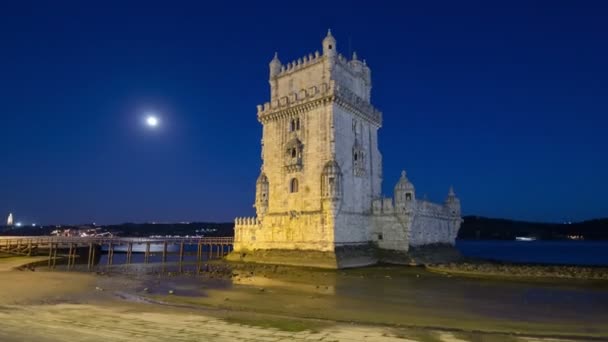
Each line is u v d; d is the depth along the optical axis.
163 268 54.75
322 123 54.28
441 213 68.75
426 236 61.44
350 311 24.41
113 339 15.90
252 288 33.88
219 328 18.12
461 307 26.22
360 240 55.62
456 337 17.73
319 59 57.66
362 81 65.56
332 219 50.34
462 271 44.62
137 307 24.14
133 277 42.22
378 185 63.16
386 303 27.38
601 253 138.88
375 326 20.00
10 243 74.75
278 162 58.97
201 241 82.69
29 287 32.78
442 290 33.44
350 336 17.17
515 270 42.09
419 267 51.66
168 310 23.19
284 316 22.36
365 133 61.31
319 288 34.00
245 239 61.84
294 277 41.62
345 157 55.41
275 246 56.41
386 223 57.44
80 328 17.69
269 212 58.78
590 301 28.78
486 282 38.31
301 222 53.59
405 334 18.05
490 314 24.08
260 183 59.38
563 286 35.91
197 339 16.08
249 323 19.45
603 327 20.89
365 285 35.97
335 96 53.47
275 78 63.34
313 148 54.69
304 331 17.91
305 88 59.00
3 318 19.58
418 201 59.00
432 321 21.86
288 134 58.50
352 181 56.09
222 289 33.31
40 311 21.84
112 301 26.56
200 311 23.23
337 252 49.94
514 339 17.61
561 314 24.28
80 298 27.70
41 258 79.00
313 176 54.03
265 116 61.19
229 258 62.19
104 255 111.25
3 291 30.39
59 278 39.78
